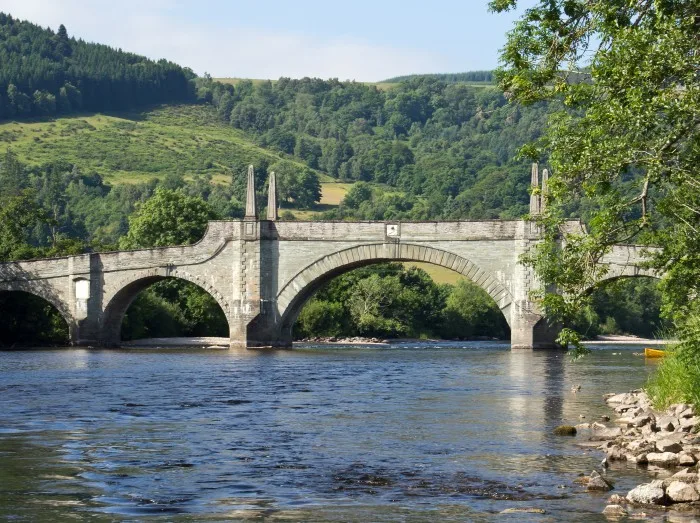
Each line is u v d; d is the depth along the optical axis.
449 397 45.00
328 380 55.97
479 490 23.22
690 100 25.78
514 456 27.69
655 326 159.00
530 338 90.31
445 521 20.31
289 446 29.64
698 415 31.94
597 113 27.70
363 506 21.69
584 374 61.34
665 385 37.12
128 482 24.27
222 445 29.84
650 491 21.70
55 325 106.62
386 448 29.19
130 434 32.28
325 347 113.75
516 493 22.86
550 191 29.92
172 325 122.25
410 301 152.88
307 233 94.69
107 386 51.28
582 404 41.41
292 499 22.41
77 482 24.25
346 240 93.75
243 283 95.81
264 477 24.86
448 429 33.28
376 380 56.03
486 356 86.06
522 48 31.48
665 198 29.44
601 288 31.25
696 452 26.75
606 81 27.70
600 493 22.78
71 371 63.31
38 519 20.55
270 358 81.38
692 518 20.31
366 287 147.38
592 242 29.41
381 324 147.25
